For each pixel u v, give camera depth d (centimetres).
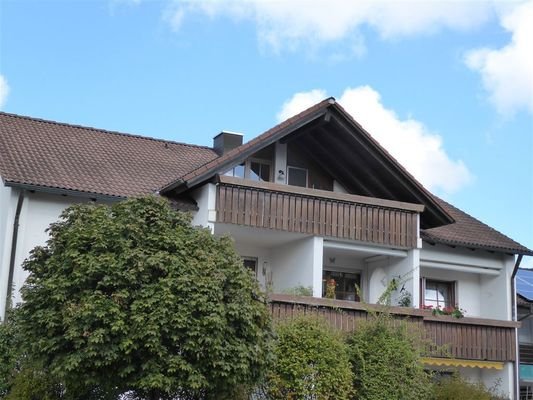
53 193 1880
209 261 1364
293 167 2238
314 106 2064
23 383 1505
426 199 2220
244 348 1335
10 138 2155
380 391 1716
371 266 2362
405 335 1816
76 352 1270
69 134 2345
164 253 1341
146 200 1421
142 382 1266
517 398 2250
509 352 2241
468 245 2355
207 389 1377
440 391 1923
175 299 1294
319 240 2059
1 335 1630
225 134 2528
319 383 1620
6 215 1838
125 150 2344
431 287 2508
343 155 2214
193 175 1903
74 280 1307
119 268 1302
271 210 2005
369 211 2131
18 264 1820
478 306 2533
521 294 2762
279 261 2238
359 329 1819
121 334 1273
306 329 1677
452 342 2155
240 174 2148
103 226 1353
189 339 1288
